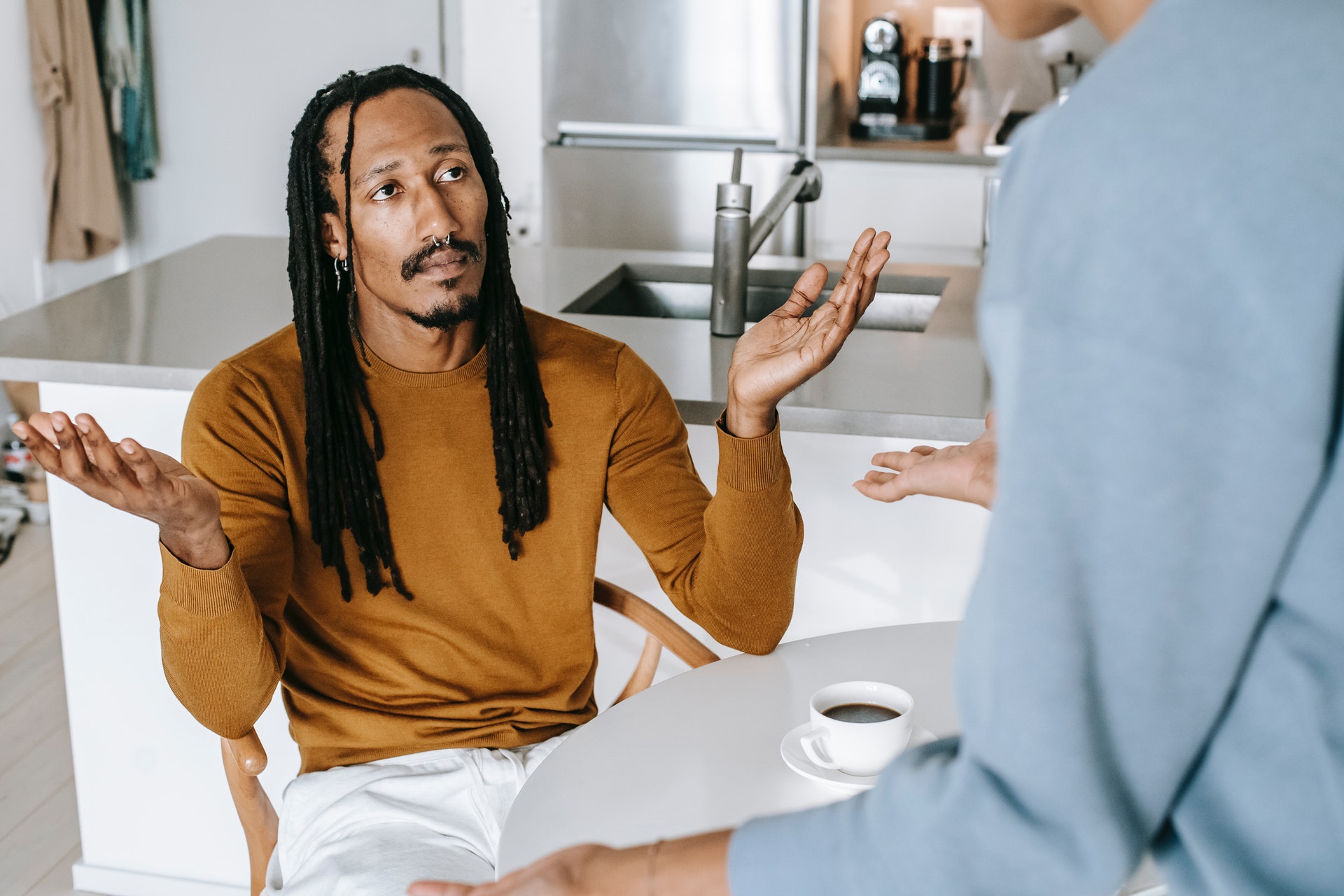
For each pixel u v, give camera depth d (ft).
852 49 13.89
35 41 13.20
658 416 4.69
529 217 15.11
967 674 1.66
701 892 1.90
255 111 15.11
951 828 1.64
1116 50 1.58
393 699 4.46
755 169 12.57
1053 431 1.52
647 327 6.67
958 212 12.53
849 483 5.80
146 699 6.34
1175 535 1.48
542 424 4.55
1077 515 1.52
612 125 12.82
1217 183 1.44
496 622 4.57
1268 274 1.42
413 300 4.20
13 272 13.34
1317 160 1.41
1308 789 1.55
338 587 4.45
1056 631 1.53
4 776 7.68
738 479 4.09
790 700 3.77
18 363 5.81
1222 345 1.44
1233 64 1.47
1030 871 1.59
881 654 4.06
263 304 6.87
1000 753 1.59
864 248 3.67
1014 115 13.43
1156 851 1.74
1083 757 1.54
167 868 6.57
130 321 6.44
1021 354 1.55
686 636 4.59
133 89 14.56
